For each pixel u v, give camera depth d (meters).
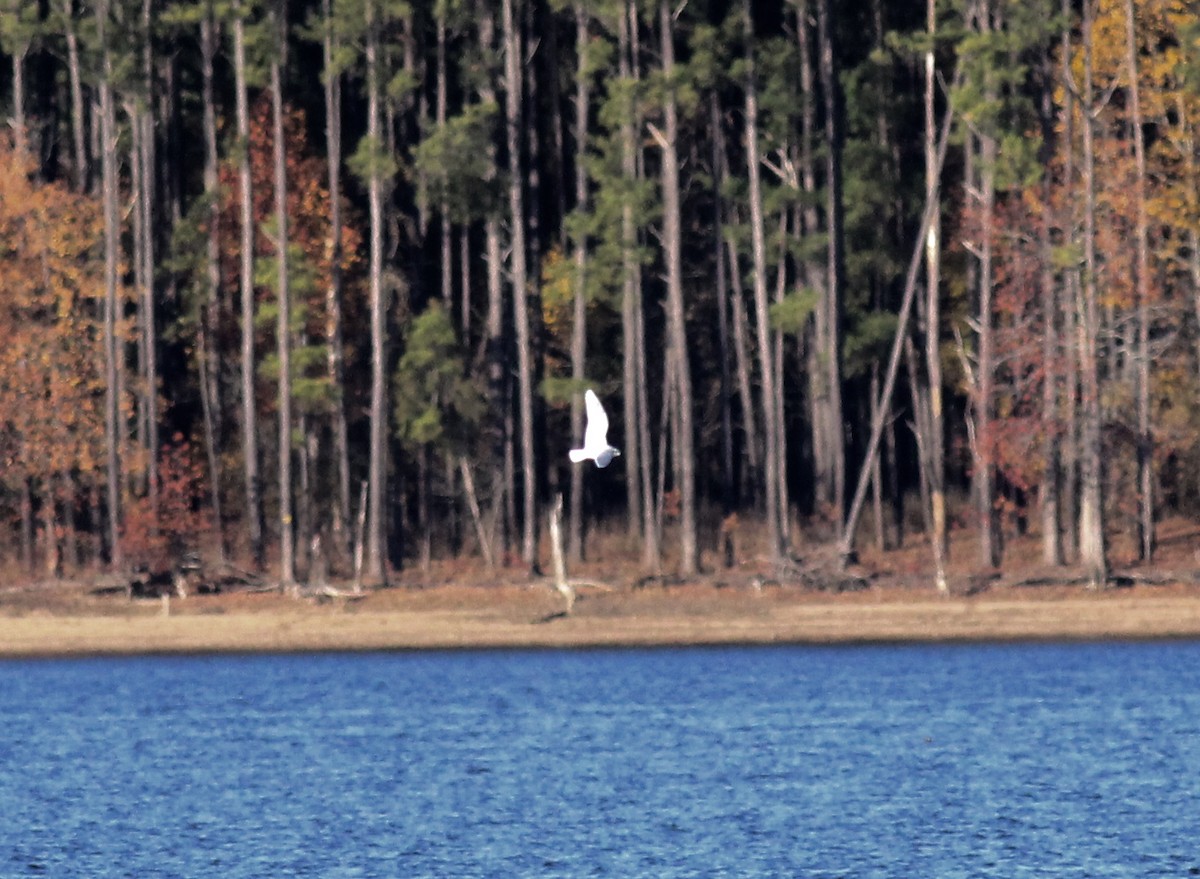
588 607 179.62
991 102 177.00
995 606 174.00
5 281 184.75
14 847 100.00
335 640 175.88
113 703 150.75
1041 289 183.00
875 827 101.25
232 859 96.50
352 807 108.94
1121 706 139.12
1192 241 180.38
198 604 182.88
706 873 91.88
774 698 145.75
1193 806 105.62
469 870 93.31
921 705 141.00
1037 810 104.94
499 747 127.38
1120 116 181.62
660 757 122.56
